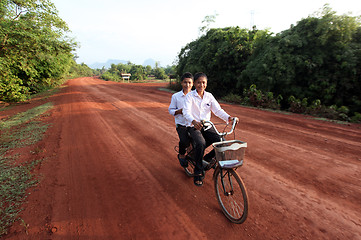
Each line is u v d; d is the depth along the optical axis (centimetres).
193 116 317
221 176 262
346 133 614
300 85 1103
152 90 2291
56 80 2902
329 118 845
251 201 295
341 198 298
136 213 273
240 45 1571
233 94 1511
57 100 1483
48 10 1276
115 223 255
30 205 289
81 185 342
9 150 497
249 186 333
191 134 304
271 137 577
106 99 1443
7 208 279
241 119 804
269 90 1174
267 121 771
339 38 984
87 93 1919
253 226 247
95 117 859
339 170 380
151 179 361
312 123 741
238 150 237
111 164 421
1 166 406
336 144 517
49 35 1391
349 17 969
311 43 1073
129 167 408
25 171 386
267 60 1173
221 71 1656
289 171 380
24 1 1127
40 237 232
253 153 466
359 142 531
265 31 1347
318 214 266
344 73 955
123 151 491
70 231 241
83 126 716
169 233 238
